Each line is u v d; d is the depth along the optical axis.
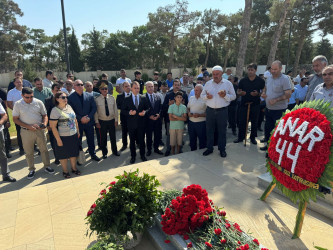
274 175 2.65
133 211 2.32
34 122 4.54
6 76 33.62
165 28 33.56
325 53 37.69
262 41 38.81
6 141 5.66
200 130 5.16
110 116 5.49
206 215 2.23
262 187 3.38
